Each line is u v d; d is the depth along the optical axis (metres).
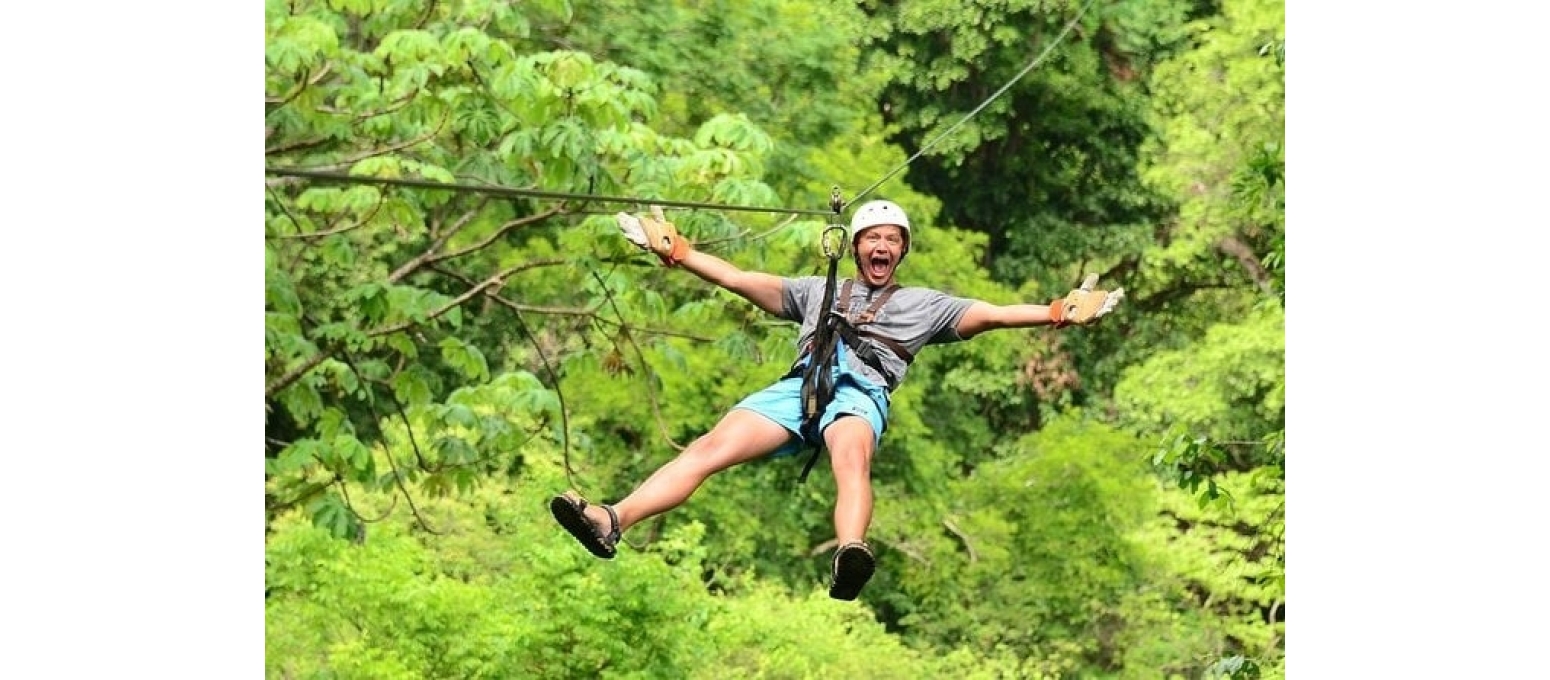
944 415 25.09
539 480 19.44
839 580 5.73
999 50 26.94
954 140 26.62
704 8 21.78
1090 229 27.16
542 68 12.41
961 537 22.97
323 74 12.97
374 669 15.66
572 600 15.84
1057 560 22.47
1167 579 22.83
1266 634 22.19
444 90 12.53
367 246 21.72
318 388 14.52
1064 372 25.62
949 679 21.39
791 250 19.14
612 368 13.77
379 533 16.94
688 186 13.26
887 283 6.35
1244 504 22.75
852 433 6.00
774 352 14.02
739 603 19.75
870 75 23.91
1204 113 25.06
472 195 14.20
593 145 12.52
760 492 22.14
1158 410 23.75
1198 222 25.23
